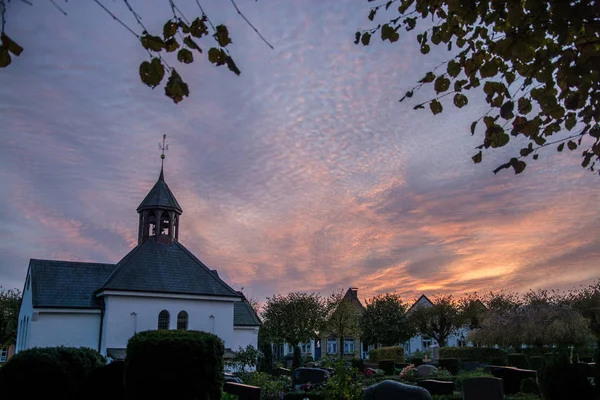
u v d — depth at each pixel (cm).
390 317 5575
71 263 3209
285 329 4375
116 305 2948
